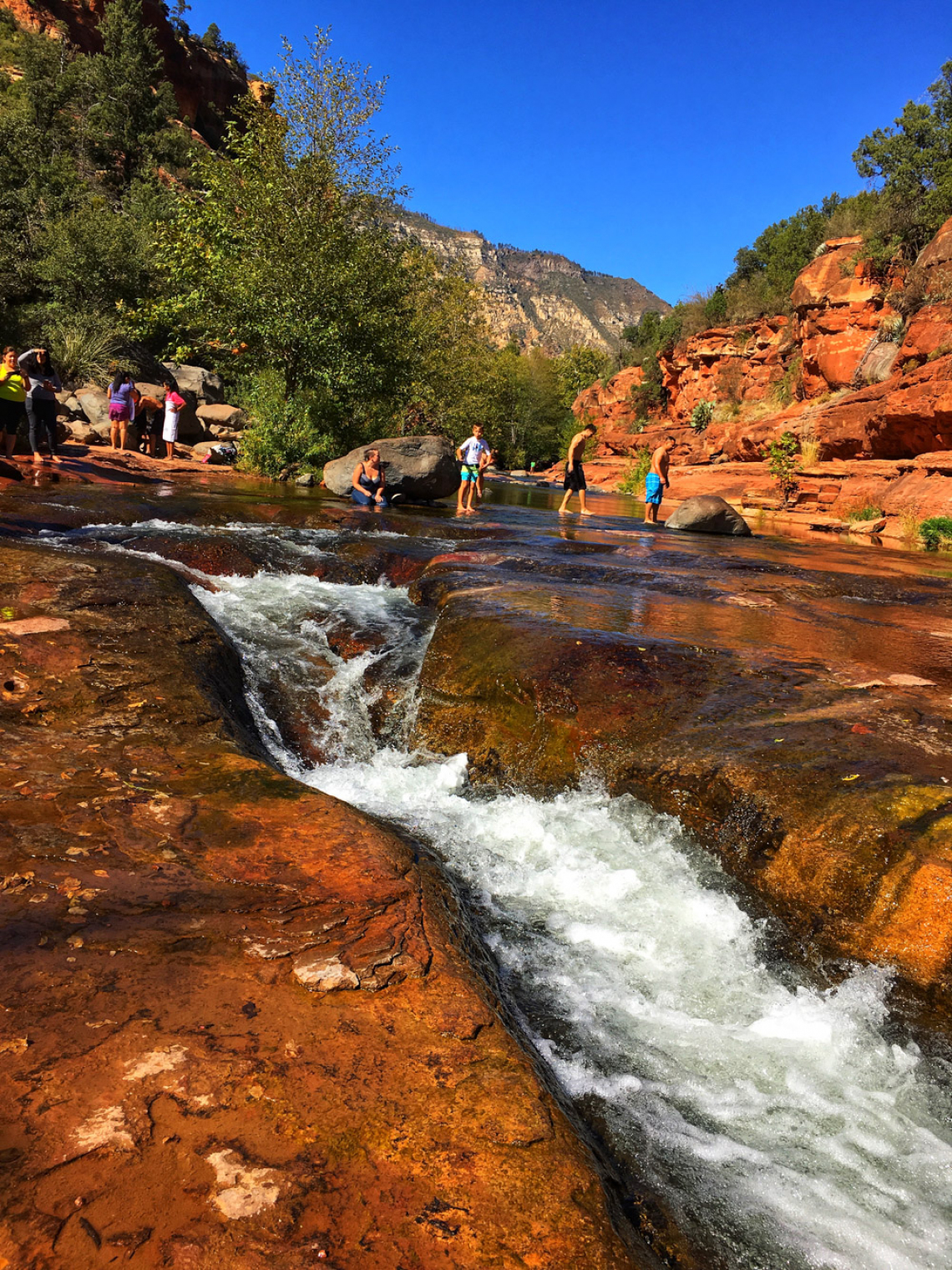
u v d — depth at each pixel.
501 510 15.38
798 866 2.74
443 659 4.99
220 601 5.99
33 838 2.38
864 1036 2.29
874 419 24.27
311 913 2.18
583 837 3.34
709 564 9.28
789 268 47.97
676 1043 2.20
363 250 19.31
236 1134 1.43
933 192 29.91
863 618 6.59
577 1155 1.57
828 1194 1.75
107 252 24.92
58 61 52.28
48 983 1.76
